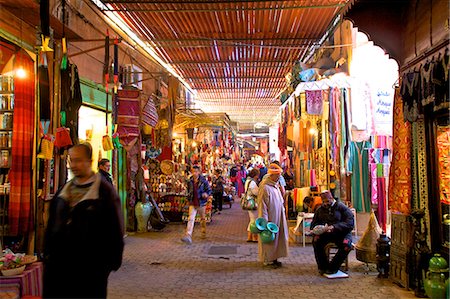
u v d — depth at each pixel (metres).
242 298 5.07
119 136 7.93
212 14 9.79
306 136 10.80
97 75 9.09
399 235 5.54
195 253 7.88
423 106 5.24
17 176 6.00
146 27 10.80
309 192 9.98
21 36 5.88
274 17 10.01
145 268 6.67
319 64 11.38
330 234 6.13
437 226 5.19
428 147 5.30
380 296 5.09
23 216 6.00
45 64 5.95
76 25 7.98
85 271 3.04
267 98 22.44
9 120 6.38
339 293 5.24
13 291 4.27
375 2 5.52
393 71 8.94
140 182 10.59
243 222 12.61
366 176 8.98
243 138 38.59
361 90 8.70
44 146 5.73
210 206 12.15
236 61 14.30
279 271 6.42
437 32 4.55
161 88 14.67
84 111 9.04
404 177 5.64
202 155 18.09
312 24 10.51
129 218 10.49
